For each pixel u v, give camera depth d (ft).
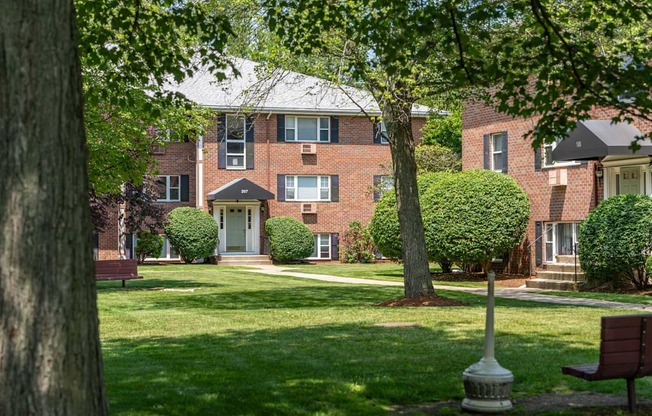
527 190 84.58
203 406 23.36
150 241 116.78
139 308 53.26
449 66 37.63
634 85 29.43
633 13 30.78
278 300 59.57
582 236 67.31
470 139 93.15
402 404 24.36
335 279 85.92
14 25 13.44
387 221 91.76
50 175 13.50
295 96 124.67
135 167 64.85
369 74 47.19
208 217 119.14
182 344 35.42
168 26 32.22
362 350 32.99
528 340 35.53
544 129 30.73
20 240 13.21
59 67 13.76
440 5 31.86
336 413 22.71
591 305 53.67
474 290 68.95
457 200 82.12
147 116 60.90
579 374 22.84
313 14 35.22
